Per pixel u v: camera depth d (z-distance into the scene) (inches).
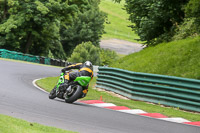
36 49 4301.2
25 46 4040.4
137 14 2165.4
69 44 6082.7
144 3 1999.3
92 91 1364.4
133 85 1246.3
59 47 5206.7
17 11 3703.3
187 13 1680.6
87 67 912.3
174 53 1539.1
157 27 2069.4
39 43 4259.4
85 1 4099.4
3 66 1888.5
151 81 1202.0
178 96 1105.4
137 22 2224.4
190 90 1074.7
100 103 998.4
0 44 3722.9
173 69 1416.1
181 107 1089.4
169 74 1400.1
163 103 1146.0
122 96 1321.4
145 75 1221.7
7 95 907.4
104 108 903.7
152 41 1993.1
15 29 3676.2
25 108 732.7
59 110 762.8
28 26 3772.1
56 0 3754.9
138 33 2162.9
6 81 1257.4
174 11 1961.1
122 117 778.8
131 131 623.2
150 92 1189.7
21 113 665.0
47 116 669.9
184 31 1796.3
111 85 1428.4
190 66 1379.2
